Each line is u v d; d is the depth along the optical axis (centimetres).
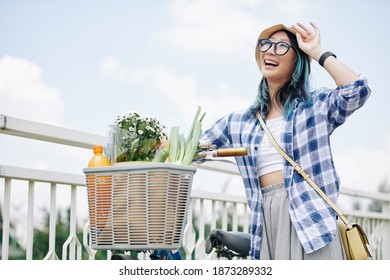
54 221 423
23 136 400
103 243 324
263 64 384
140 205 316
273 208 368
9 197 393
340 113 358
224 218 569
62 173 424
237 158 388
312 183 359
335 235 349
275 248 366
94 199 325
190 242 511
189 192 327
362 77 351
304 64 380
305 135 367
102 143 441
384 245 848
